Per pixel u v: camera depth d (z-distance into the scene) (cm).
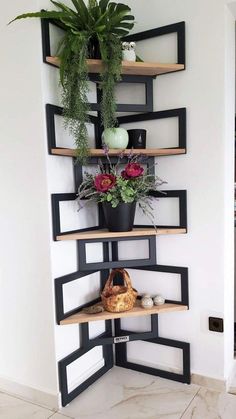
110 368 206
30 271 170
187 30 171
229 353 188
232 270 191
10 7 160
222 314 176
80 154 160
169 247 187
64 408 170
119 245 202
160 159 185
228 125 173
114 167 178
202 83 170
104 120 167
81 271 180
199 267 180
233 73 180
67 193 171
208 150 172
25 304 174
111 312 176
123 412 165
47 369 171
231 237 186
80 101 156
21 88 161
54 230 163
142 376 198
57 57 154
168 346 192
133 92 191
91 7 157
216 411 164
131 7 187
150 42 182
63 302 171
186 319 186
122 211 171
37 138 160
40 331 171
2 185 173
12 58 162
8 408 170
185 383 188
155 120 185
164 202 186
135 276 199
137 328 203
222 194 171
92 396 179
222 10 162
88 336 183
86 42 156
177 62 175
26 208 167
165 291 191
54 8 162
